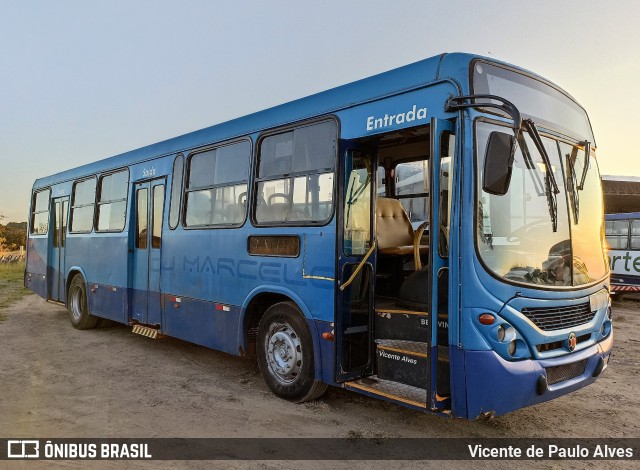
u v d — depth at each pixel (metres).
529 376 4.16
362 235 5.27
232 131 6.63
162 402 5.65
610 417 5.30
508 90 4.59
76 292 10.34
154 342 8.96
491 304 4.10
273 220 5.88
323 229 5.20
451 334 4.14
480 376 4.02
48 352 8.11
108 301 9.19
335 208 5.09
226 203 6.65
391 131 4.71
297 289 5.47
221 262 6.60
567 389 4.49
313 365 5.39
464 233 4.11
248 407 5.50
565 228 4.79
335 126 5.23
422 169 6.62
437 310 4.20
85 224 10.23
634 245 14.79
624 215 15.09
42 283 12.02
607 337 5.11
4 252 34.53
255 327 6.32
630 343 9.20
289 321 5.62
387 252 5.89
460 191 4.15
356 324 5.18
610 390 6.23
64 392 5.97
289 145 5.79
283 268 5.66
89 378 6.59
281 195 5.81
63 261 11.08
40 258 12.23
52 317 11.77
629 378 6.79
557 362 4.37
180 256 7.41
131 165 8.80
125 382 6.42
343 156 5.12
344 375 5.04
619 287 15.09
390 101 4.76
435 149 4.17
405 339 4.96
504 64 4.62
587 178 5.30
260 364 6.00
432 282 4.18
